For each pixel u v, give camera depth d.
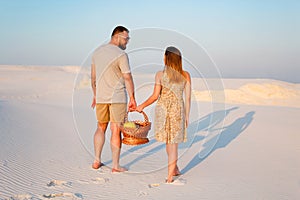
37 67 99.31
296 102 20.19
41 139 6.21
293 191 3.74
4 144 5.46
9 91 28.44
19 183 3.78
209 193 3.64
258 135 7.42
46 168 4.41
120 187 3.79
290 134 7.59
